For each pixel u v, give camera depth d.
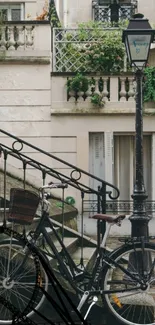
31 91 18.22
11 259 8.52
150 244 8.76
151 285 8.77
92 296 8.66
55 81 18.25
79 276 8.75
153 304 8.82
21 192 8.70
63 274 8.74
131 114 18.23
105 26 20.16
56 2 24.34
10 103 18.20
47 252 8.88
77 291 8.70
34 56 18.17
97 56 18.88
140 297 8.75
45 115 18.23
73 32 19.28
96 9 24.75
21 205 8.70
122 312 8.82
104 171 18.25
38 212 11.03
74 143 18.23
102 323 9.01
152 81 18.08
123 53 18.84
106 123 18.27
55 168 18.06
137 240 8.77
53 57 18.88
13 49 18.20
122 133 18.39
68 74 18.30
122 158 18.45
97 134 18.39
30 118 18.22
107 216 8.93
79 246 12.48
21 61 18.17
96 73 18.27
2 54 18.11
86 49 19.03
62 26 21.27
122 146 18.47
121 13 24.62
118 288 8.73
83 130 18.23
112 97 18.30
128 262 8.77
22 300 8.48
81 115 18.25
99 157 18.36
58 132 18.23
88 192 10.39
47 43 18.28
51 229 9.08
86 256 11.16
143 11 24.61
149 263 8.78
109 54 18.81
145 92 18.11
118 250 8.76
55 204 15.68
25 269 8.50
